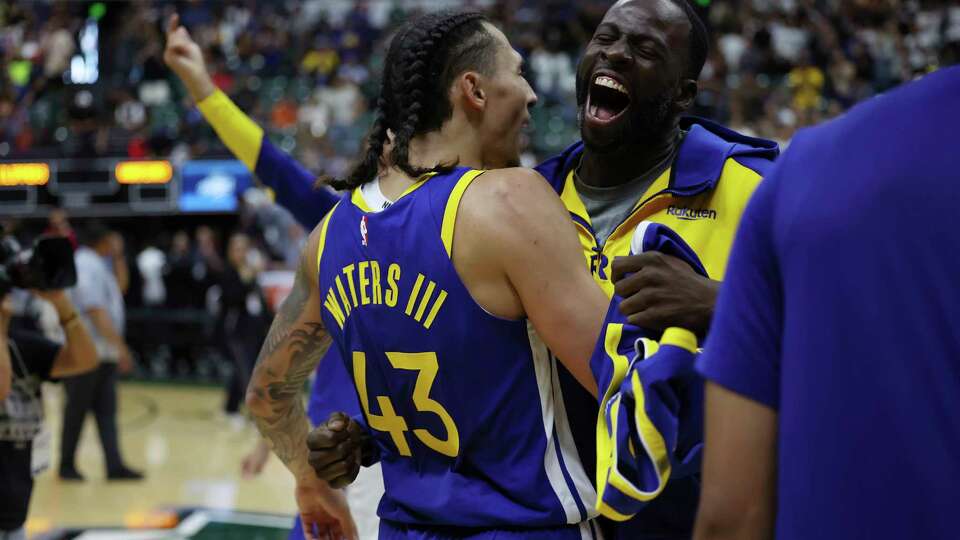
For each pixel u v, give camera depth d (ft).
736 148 5.69
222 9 51.65
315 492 6.51
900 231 3.09
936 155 3.09
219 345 28.32
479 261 4.70
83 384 20.30
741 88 31.86
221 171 37.27
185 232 40.70
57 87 46.96
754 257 3.44
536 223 4.70
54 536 16.08
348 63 46.37
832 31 37.09
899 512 3.09
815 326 3.20
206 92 9.30
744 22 39.11
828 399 3.17
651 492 4.00
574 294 4.66
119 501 18.62
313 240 5.49
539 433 4.79
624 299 4.44
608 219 5.99
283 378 5.92
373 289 4.93
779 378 3.40
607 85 5.66
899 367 3.09
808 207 3.25
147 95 45.01
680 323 4.29
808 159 3.33
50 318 20.01
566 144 37.60
